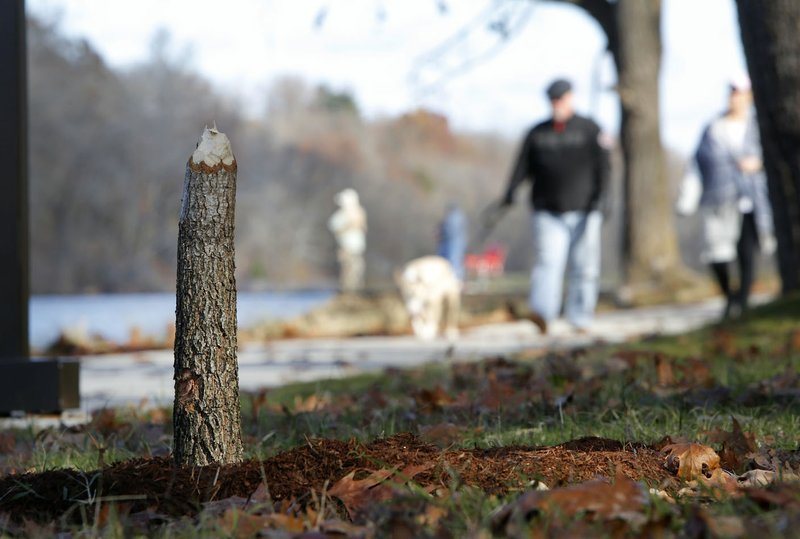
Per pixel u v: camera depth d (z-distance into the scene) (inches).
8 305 361.4
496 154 4375.0
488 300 1162.6
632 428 239.5
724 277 628.7
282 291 2682.1
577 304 695.1
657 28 1230.9
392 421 272.7
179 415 189.0
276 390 409.4
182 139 3186.5
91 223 2982.3
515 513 149.0
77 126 2992.1
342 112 3917.3
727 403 288.5
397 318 1002.1
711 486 177.8
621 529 145.9
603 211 654.5
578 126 641.6
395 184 3885.3
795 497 152.9
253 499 171.3
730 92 610.9
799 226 478.9
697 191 634.8
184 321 187.9
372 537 150.0
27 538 159.5
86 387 484.1
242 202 3518.7
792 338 406.3
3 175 361.7
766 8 447.2
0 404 357.7
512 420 277.1
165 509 171.0
